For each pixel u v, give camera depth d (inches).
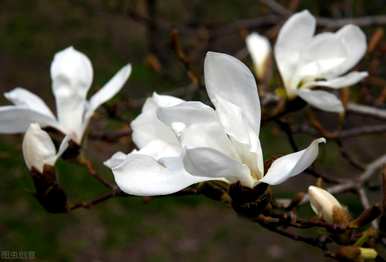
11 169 82.5
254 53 39.2
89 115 32.3
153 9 66.1
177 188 27.5
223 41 85.9
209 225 93.3
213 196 29.7
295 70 33.1
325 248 30.2
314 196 29.5
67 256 81.6
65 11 151.6
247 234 92.0
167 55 63.1
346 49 32.6
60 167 94.0
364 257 29.3
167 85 99.9
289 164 26.8
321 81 32.9
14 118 31.4
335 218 29.3
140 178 27.5
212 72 27.3
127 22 140.2
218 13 90.7
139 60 125.0
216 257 86.6
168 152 28.1
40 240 82.7
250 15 90.0
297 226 29.8
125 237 87.6
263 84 38.9
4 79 129.3
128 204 94.6
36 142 30.5
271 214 29.7
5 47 143.5
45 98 122.6
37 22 153.0
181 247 88.0
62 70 32.6
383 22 46.4
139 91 103.7
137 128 28.5
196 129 27.3
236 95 27.4
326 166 82.0
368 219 29.1
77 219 88.7
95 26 143.6
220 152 26.9
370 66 45.6
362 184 35.4
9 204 86.4
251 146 27.5
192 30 61.0
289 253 87.5
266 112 34.4
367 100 44.1
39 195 30.9
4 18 156.0
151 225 91.2
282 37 33.2
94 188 91.6
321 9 57.9
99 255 83.4
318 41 32.9
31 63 137.3
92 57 131.7
